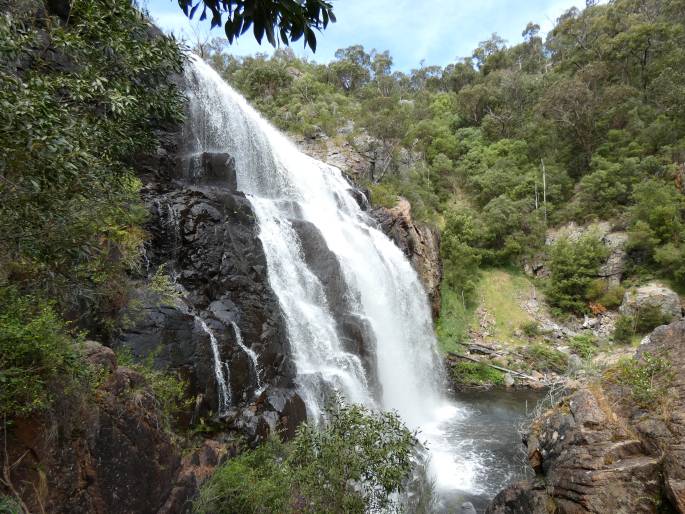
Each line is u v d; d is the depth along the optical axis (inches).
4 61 256.2
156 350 390.0
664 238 1251.8
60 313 310.8
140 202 492.4
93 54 325.4
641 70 1764.3
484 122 2126.0
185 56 397.4
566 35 2468.0
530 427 365.1
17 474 197.5
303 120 1786.4
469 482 530.9
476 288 1451.8
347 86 2600.9
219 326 485.7
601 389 326.3
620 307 1207.6
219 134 896.3
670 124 1466.5
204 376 420.2
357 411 292.8
